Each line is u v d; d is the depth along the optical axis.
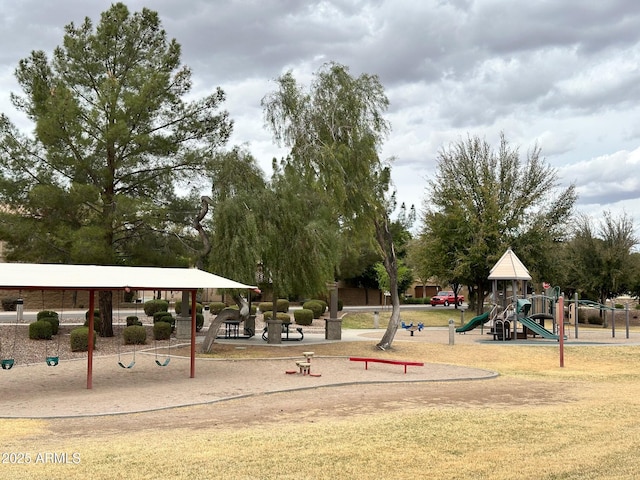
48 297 50.44
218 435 11.04
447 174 52.06
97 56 29.72
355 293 73.19
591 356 27.42
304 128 26.00
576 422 12.27
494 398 15.88
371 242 26.92
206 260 29.20
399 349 28.12
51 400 15.31
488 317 35.72
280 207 26.84
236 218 25.48
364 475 8.71
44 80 29.27
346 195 25.34
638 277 53.22
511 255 35.81
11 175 28.00
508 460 9.49
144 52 30.95
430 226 51.09
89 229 25.78
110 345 26.97
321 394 16.44
